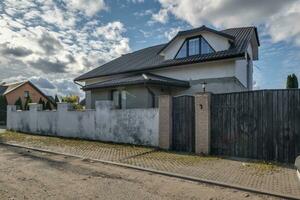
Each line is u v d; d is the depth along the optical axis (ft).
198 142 33.06
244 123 30.42
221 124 32.01
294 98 27.53
